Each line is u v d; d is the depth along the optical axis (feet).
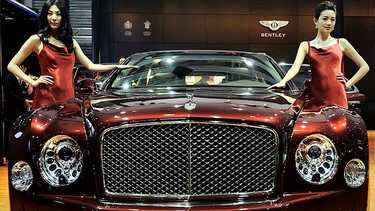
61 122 6.76
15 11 24.25
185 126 6.23
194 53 11.35
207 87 9.23
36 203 6.43
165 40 33.55
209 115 6.23
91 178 6.36
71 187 6.39
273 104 7.06
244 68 10.52
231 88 9.15
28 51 11.21
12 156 6.73
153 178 6.28
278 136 6.29
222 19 33.63
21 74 11.14
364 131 6.77
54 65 11.23
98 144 6.33
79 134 6.51
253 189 6.28
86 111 6.98
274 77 10.24
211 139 6.25
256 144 6.29
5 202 12.34
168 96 7.50
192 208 6.09
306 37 34.04
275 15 33.73
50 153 6.50
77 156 6.46
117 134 6.34
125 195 6.28
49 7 11.05
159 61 10.91
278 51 34.01
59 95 11.24
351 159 6.44
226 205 6.15
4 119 19.45
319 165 6.34
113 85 10.04
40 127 6.77
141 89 9.25
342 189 6.34
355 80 11.34
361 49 33.83
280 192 6.28
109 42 33.35
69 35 11.34
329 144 6.40
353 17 33.58
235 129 6.27
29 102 19.40
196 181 6.24
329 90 11.09
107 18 33.24
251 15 33.68
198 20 33.58
